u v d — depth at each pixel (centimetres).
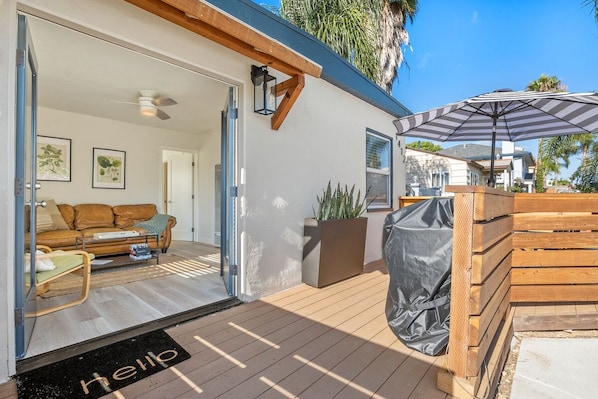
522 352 228
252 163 286
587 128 346
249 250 285
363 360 187
